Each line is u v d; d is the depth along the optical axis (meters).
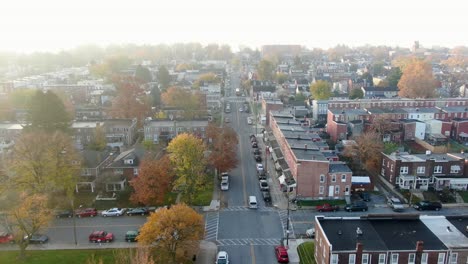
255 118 184.62
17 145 99.31
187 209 69.25
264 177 110.25
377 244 63.00
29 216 70.69
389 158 107.19
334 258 61.38
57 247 76.00
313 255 72.75
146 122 150.50
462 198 98.56
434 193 100.88
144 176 88.81
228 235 80.81
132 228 83.62
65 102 165.25
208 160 108.00
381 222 70.69
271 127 153.38
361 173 110.38
